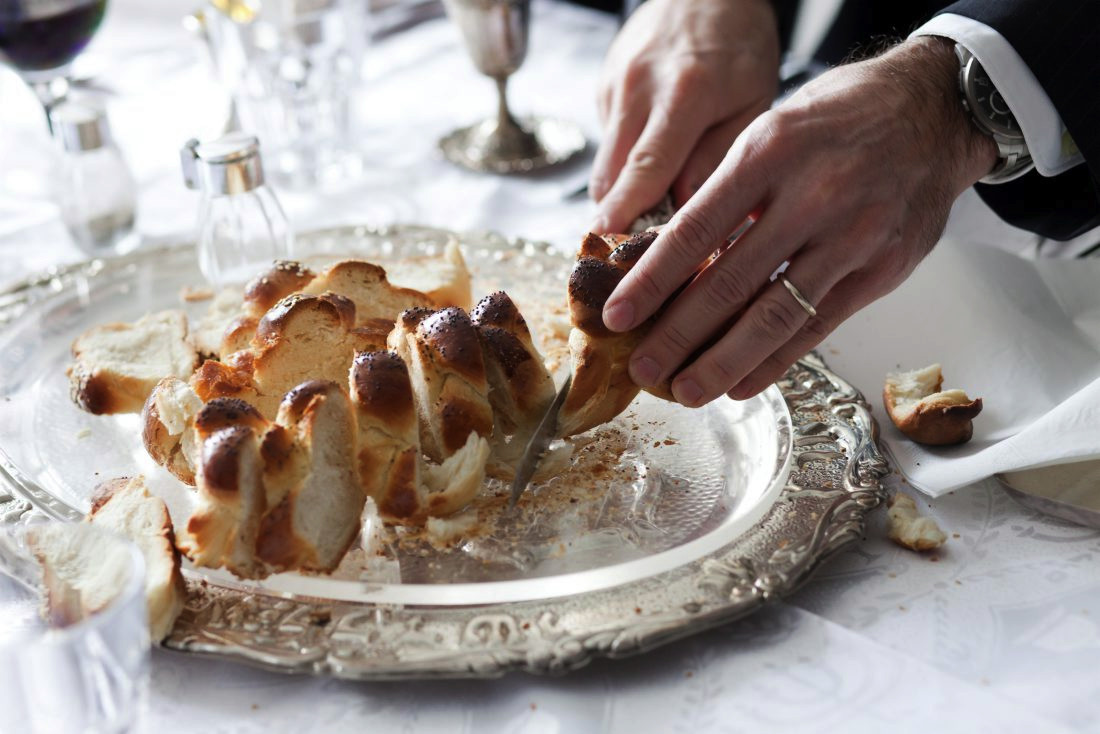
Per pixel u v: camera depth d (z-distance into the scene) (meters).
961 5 0.66
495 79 0.93
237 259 0.76
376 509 0.60
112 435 0.66
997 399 0.65
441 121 1.01
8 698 0.48
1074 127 0.64
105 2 0.87
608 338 0.60
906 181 0.61
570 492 0.61
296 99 0.93
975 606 0.55
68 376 0.69
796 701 0.52
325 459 0.56
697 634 0.55
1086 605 0.55
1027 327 0.68
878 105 0.61
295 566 0.55
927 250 0.63
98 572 0.52
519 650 0.53
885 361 0.69
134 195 0.86
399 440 0.57
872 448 0.61
